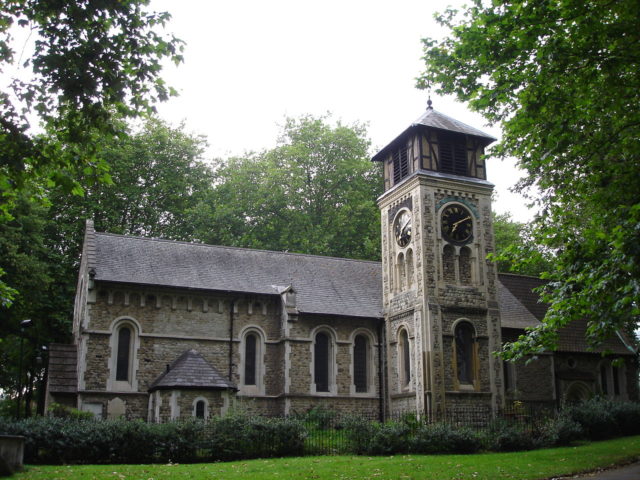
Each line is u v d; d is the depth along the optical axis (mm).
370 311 34656
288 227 48344
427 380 30328
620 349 37344
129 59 15641
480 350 31906
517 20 17875
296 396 31594
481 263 33281
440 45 21531
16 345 38844
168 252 33844
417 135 33906
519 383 33750
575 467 18562
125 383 29516
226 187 49438
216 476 17125
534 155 18828
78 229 40562
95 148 15492
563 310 16094
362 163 51250
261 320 32875
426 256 31953
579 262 16469
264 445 22828
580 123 18672
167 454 21703
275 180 49062
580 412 27109
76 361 29969
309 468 18797
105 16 15445
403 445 23531
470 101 19172
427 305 31219
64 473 17484
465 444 23641
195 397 28188
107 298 30016
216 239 46531
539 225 22859
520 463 19594
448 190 33500
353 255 49094
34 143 15375
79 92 14859
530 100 17594
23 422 21328
